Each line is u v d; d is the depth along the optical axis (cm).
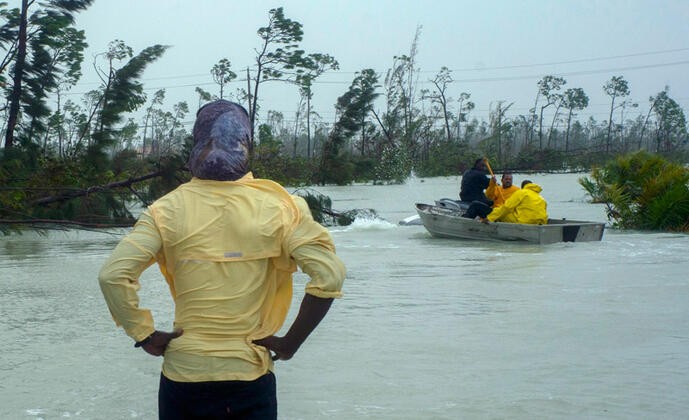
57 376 600
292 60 4484
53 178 1814
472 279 1064
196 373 296
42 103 2247
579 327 749
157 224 303
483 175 1764
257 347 301
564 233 1514
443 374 596
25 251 1503
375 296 931
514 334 724
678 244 1487
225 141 313
